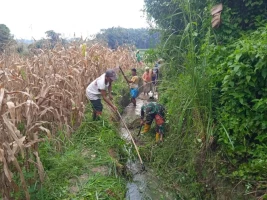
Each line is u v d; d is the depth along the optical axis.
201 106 4.11
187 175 4.25
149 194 4.13
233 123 3.67
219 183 3.61
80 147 4.84
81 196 3.43
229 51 4.32
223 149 3.80
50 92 4.78
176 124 4.84
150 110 5.58
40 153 4.15
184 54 5.06
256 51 3.52
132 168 4.91
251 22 5.10
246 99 3.68
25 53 7.65
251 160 3.45
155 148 5.32
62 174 3.89
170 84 5.61
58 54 6.88
